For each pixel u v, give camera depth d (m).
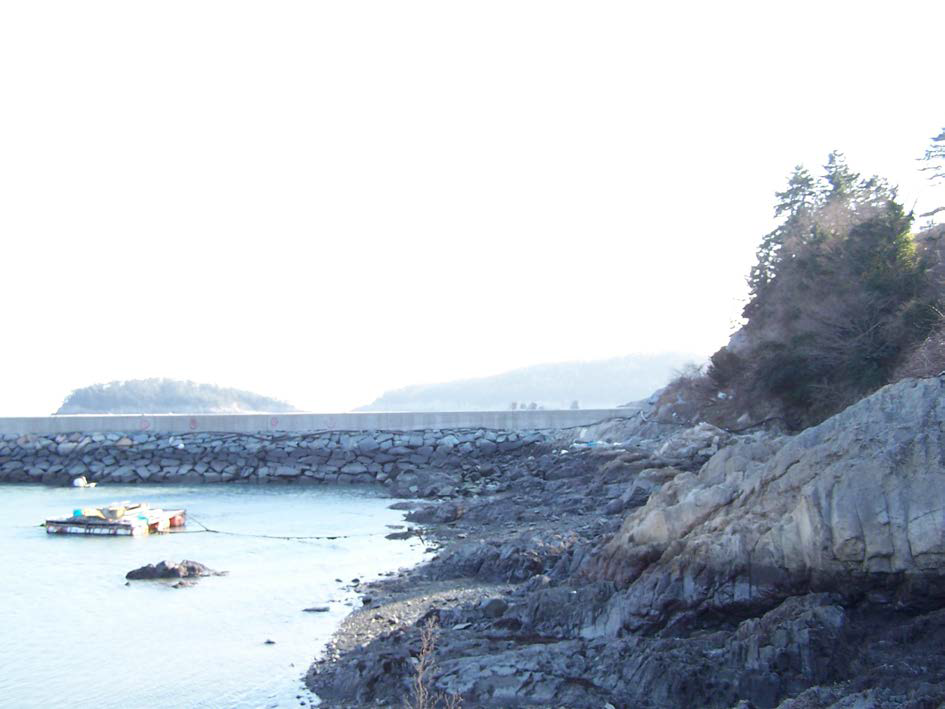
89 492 55.94
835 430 18.02
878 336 42.03
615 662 15.94
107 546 35.19
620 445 52.09
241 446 63.84
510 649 17.64
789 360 46.16
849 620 15.68
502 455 62.50
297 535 37.28
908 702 12.46
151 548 34.50
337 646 20.52
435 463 61.62
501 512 39.28
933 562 15.36
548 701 15.27
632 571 20.00
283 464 62.59
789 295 53.66
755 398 49.88
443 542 34.34
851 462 16.72
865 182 64.31
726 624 17.92
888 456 16.23
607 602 19.03
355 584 27.33
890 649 14.83
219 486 58.97
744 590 17.77
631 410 64.75
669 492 20.95
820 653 14.77
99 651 21.08
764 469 18.86
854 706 12.82
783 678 14.62
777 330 53.12
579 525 32.03
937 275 41.91
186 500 50.84
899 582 15.86
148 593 26.72
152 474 62.41
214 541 36.09
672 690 14.82
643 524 20.06
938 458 15.80
